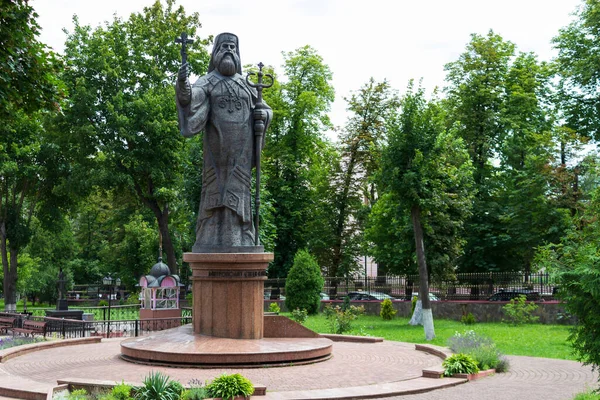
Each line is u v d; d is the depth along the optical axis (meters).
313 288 36.00
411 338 25.16
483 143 39.91
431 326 24.75
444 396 12.12
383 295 40.38
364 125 45.78
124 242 56.38
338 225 46.69
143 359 14.58
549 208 34.22
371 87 46.28
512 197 36.72
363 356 16.75
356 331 27.34
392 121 25.31
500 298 33.91
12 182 40.56
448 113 41.66
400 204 25.30
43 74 14.45
